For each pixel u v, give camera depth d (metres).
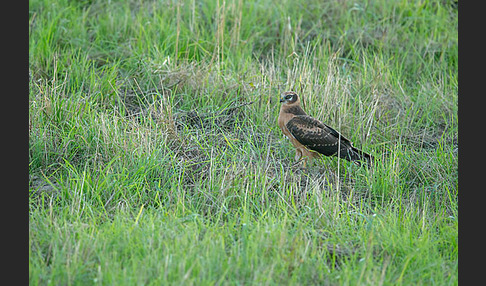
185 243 10.27
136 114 14.85
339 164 13.51
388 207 12.45
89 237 10.40
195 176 12.99
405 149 14.07
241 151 13.60
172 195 12.06
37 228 10.95
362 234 11.20
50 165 12.83
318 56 17.09
